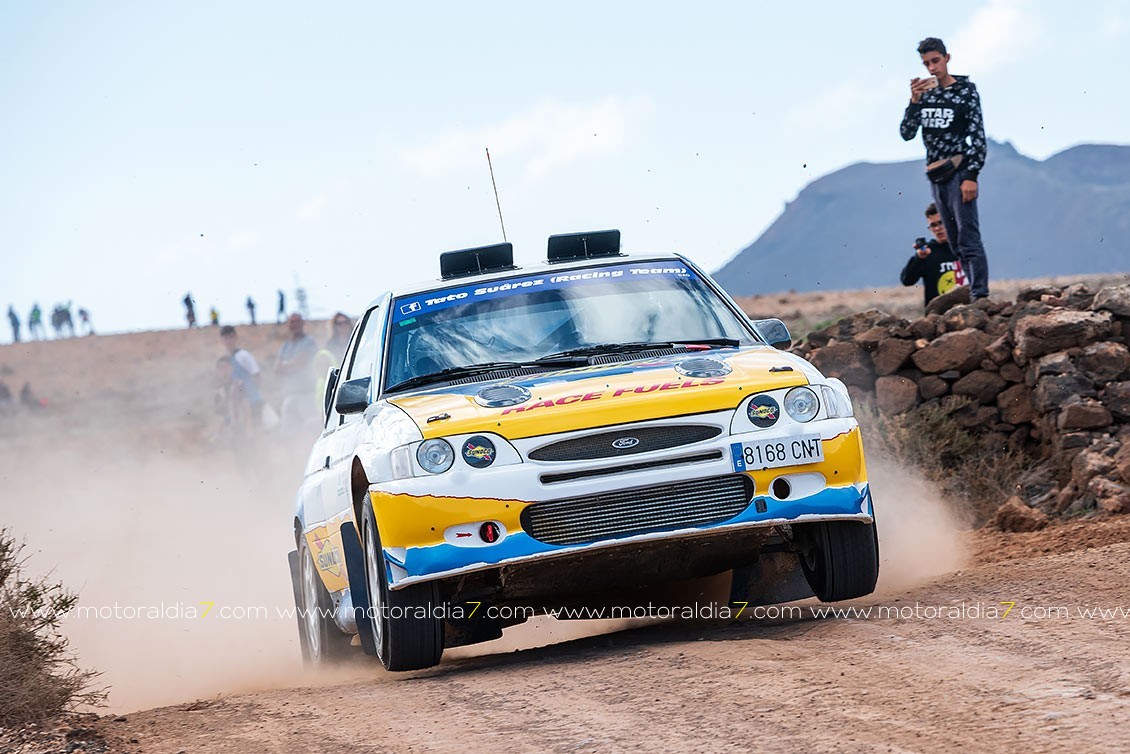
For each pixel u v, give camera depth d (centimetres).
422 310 2819
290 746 1902
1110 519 3341
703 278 2905
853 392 4209
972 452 4031
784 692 1838
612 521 2281
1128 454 3512
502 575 2300
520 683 2148
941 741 1516
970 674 1836
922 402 4144
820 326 7469
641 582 2417
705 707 1806
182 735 2083
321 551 2962
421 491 2272
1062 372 3819
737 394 2355
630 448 2298
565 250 3041
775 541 2508
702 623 2673
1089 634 2019
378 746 1822
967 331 4094
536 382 2483
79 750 1997
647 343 2683
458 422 2323
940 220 4847
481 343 2711
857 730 1600
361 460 2444
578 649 2470
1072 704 1612
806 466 2333
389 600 2338
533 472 2270
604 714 1841
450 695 2133
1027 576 2600
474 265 3034
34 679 2286
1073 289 4128
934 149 4538
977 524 3831
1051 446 3856
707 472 2294
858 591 2455
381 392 2661
